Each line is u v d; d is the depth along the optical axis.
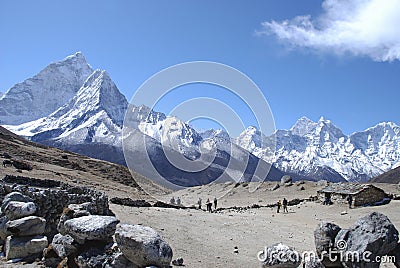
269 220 36.00
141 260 11.78
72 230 13.60
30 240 15.29
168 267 12.04
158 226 25.59
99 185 57.66
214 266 17.02
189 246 20.92
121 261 12.14
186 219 30.84
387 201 47.09
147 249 11.69
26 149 93.38
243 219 35.16
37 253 15.30
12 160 60.41
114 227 13.57
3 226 16.08
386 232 11.90
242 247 22.20
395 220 35.53
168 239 21.98
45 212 18.72
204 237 24.28
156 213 31.98
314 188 66.38
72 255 13.61
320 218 38.66
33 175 51.09
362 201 46.28
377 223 12.16
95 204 21.75
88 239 13.39
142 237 11.94
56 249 14.30
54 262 14.38
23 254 15.21
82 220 13.78
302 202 52.97
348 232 12.55
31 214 16.23
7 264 14.56
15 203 16.23
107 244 13.32
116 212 28.30
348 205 46.25
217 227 28.77
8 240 15.48
